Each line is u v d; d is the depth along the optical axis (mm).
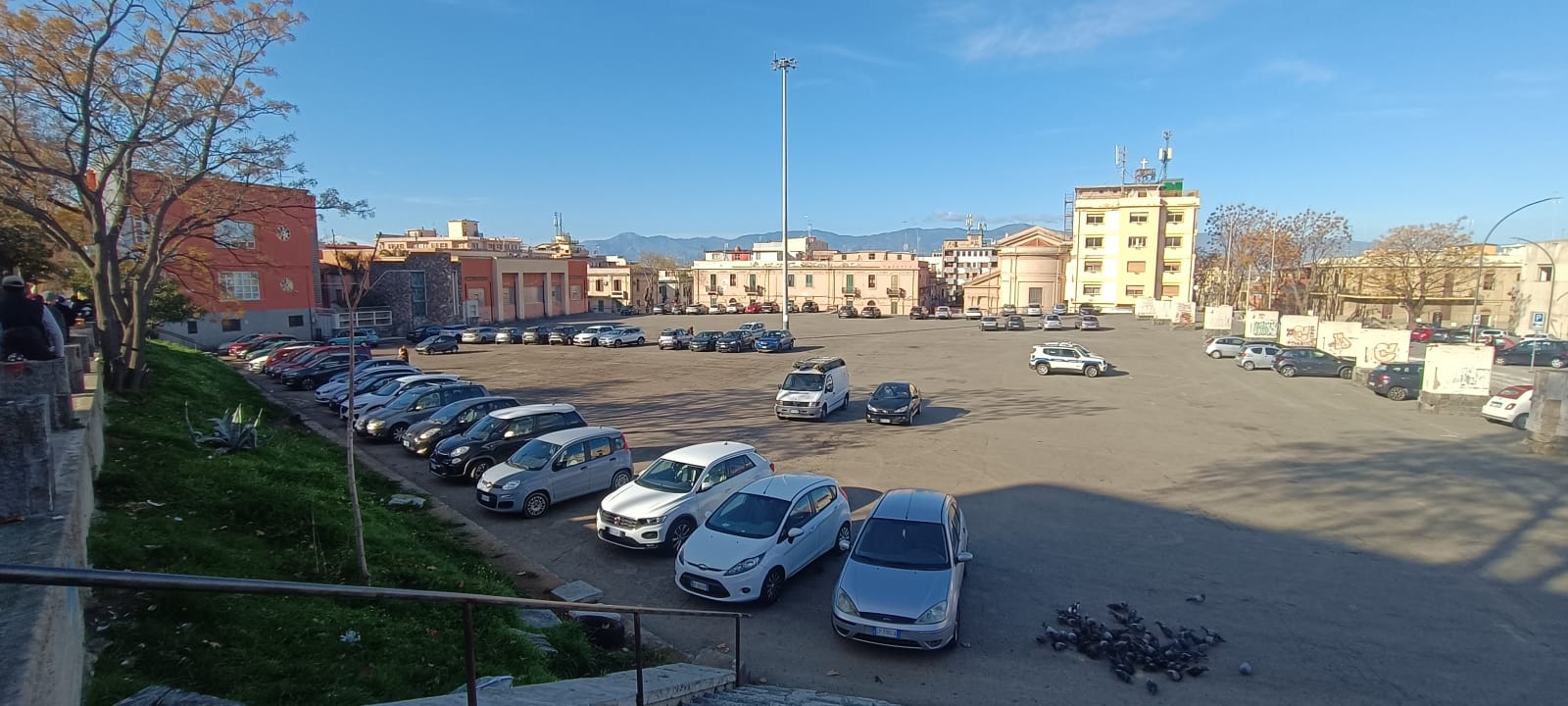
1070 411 25047
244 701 5695
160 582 2072
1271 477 16594
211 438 13820
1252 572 11234
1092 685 8211
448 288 62156
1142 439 20547
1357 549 12133
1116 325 62375
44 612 3906
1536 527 13156
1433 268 54844
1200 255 85562
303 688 6031
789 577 10742
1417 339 47938
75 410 10422
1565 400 18172
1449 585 10680
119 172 19422
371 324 55562
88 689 5164
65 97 17391
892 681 8359
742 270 90625
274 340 40469
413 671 6750
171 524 8898
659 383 31719
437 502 14594
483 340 50906
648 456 18797
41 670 3553
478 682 6199
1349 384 31250
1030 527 13328
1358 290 63906
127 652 5980
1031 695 8047
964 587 10750
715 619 9945
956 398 27844
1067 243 81500
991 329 58125
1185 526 13336
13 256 21719
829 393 23906
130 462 11047
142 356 18609
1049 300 81750
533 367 37562
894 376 34125
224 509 9891
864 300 86000
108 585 1958
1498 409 22422
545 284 74812
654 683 6645
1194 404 26406
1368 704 7754
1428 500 14742
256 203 21844
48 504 5762
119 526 8383
